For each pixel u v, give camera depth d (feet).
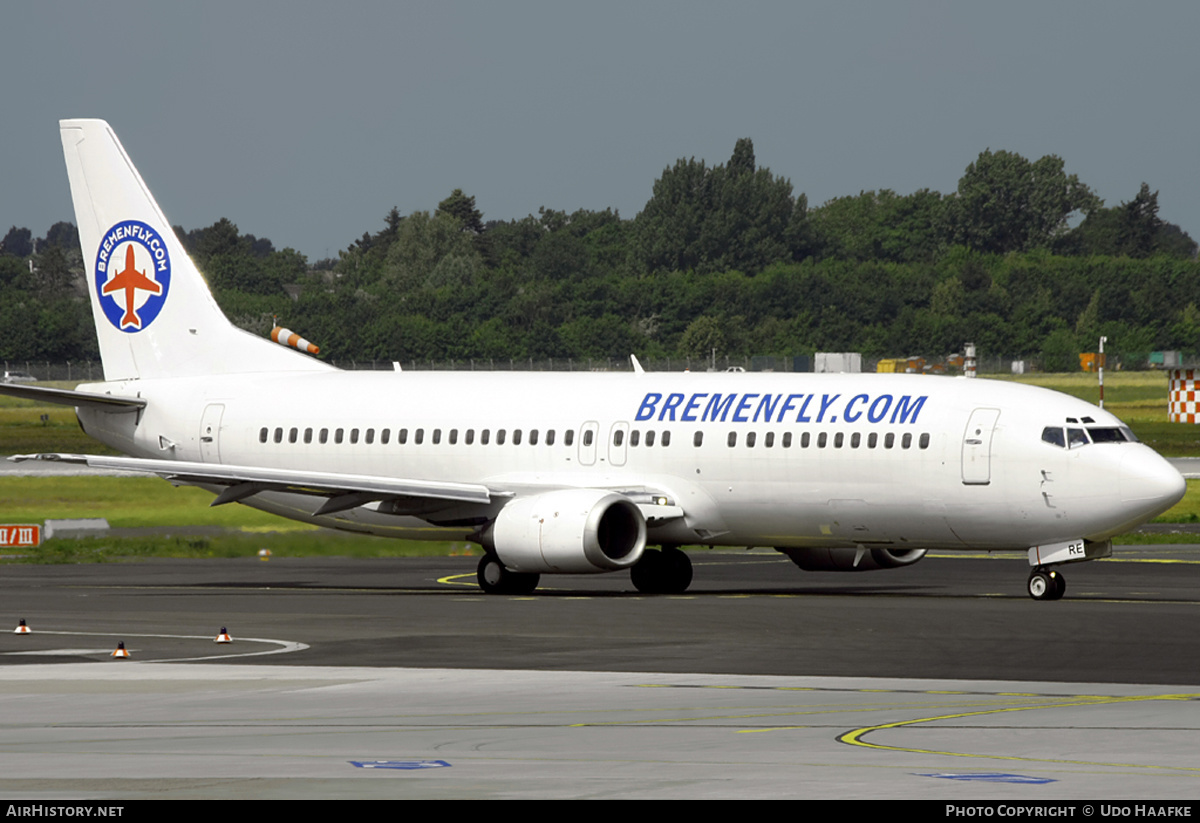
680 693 240.12
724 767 177.27
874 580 489.67
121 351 540.52
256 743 194.39
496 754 186.09
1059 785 166.61
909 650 299.79
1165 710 222.28
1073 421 401.90
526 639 320.29
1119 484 391.65
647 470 450.30
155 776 171.63
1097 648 302.04
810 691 242.78
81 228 545.03
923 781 168.86
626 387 465.88
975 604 395.96
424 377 502.38
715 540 450.30
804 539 439.63
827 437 425.28
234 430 512.22
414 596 428.56
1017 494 403.34
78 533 618.85
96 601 408.05
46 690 244.63
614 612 376.48
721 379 456.04
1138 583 464.24
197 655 294.05
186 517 651.66
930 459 411.75
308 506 504.02
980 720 212.84
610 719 214.07
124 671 268.21
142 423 527.81
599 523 423.64
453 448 480.23
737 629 337.72
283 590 451.94
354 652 298.15
